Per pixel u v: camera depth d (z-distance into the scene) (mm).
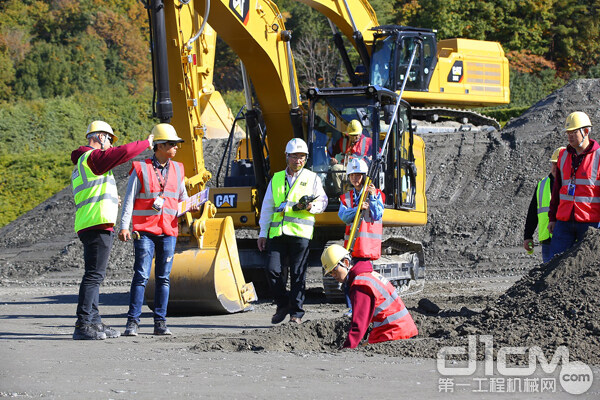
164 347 6625
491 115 39281
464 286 14578
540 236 9977
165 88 9805
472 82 25078
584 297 6266
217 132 23734
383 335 6340
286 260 8578
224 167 27484
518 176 23422
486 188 23219
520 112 38875
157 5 9688
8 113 46875
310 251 13398
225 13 10953
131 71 64188
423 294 12672
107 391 4363
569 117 8086
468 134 26156
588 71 51406
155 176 7809
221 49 58844
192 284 9641
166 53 9805
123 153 7199
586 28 53656
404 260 12688
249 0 11305
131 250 22172
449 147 25594
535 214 10086
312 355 5840
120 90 59625
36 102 49500
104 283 18062
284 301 8523
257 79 12086
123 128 50562
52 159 38062
